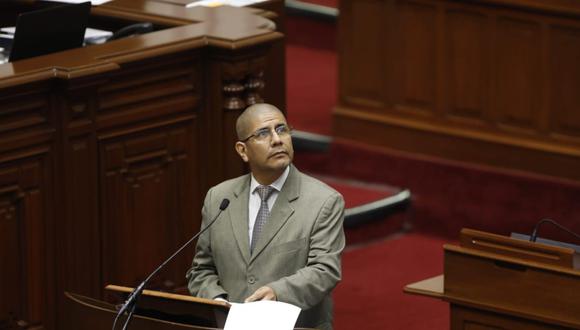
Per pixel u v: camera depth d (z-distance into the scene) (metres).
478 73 23.98
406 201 24.41
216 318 13.33
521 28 23.34
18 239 16.58
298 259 14.58
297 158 25.94
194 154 18.23
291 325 13.17
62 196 16.84
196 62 17.98
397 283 22.14
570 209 23.00
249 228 14.86
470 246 14.66
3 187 16.33
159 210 17.97
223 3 20.52
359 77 25.38
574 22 22.72
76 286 17.14
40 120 16.52
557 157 23.22
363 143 25.41
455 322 14.98
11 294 16.59
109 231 17.42
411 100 24.86
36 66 16.50
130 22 19.66
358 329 20.45
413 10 24.48
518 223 23.53
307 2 31.89
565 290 14.07
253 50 17.95
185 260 18.38
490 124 24.02
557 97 23.19
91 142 17.00
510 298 14.45
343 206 14.73
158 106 17.62
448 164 24.17
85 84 16.61
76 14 18.20
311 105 27.78
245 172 18.27
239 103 18.08
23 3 20.88
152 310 13.55
